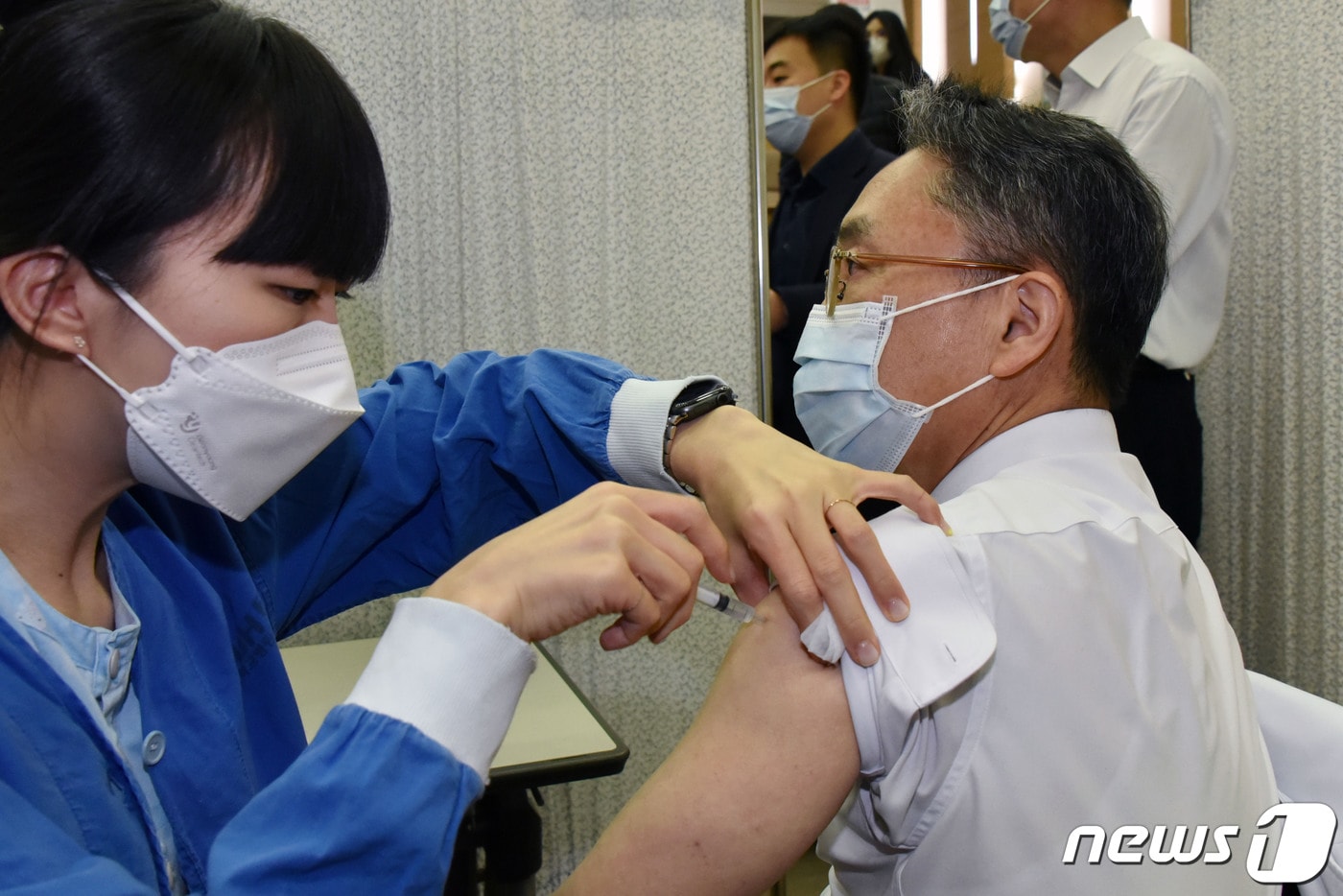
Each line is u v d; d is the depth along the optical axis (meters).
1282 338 2.43
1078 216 0.85
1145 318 0.89
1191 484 2.25
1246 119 2.51
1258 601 2.56
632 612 0.58
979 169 0.88
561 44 2.15
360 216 0.60
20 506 0.60
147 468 0.62
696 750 0.71
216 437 0.60
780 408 2.36
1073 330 0.87
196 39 0.53
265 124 0.54
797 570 0.66
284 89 0.55
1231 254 2.57
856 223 0.95
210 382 0.58
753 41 2.24
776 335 2.34
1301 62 2.32
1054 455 0.85
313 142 0.56
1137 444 2.21
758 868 0.68
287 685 0.78
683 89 2.24
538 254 2.15
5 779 0.50
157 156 0.51
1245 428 2.57
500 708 0.52
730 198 2.29
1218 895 0.70
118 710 0.64
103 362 0.57
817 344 0.99
